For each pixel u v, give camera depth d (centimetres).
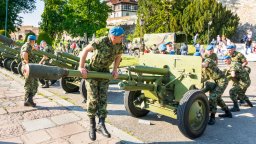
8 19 4425
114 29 409
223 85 599
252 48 2634
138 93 611
